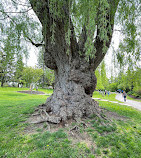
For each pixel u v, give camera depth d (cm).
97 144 246
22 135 281
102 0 242
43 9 336
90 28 251
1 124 354
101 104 864
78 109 384
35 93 1938
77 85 418
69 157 204
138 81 452
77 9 315
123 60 420
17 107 615
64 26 353
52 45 392
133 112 598
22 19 462
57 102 398
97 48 420
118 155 214
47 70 923
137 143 258
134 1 348
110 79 543
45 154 210
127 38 397
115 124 364
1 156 207
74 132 295
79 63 418
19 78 2569
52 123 342
